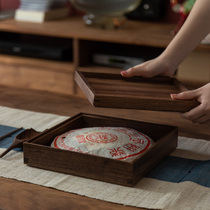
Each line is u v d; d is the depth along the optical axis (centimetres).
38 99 156
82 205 85
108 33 305
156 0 332
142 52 362
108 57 322
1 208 83
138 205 85
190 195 89
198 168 102
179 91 122
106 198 87
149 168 99
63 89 329
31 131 115
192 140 121
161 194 89
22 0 352
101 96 100
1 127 125
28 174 97
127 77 132
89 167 95
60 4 359
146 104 103
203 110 106
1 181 94
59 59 329
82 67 320
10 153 109
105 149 99
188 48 139
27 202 85
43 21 344
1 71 347
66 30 314
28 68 336
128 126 118
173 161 106
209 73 294
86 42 325
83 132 108
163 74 138
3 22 339
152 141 107
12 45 340
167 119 138
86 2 327
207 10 136
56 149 97
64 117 136
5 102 151
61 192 90
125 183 92
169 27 328
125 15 350
